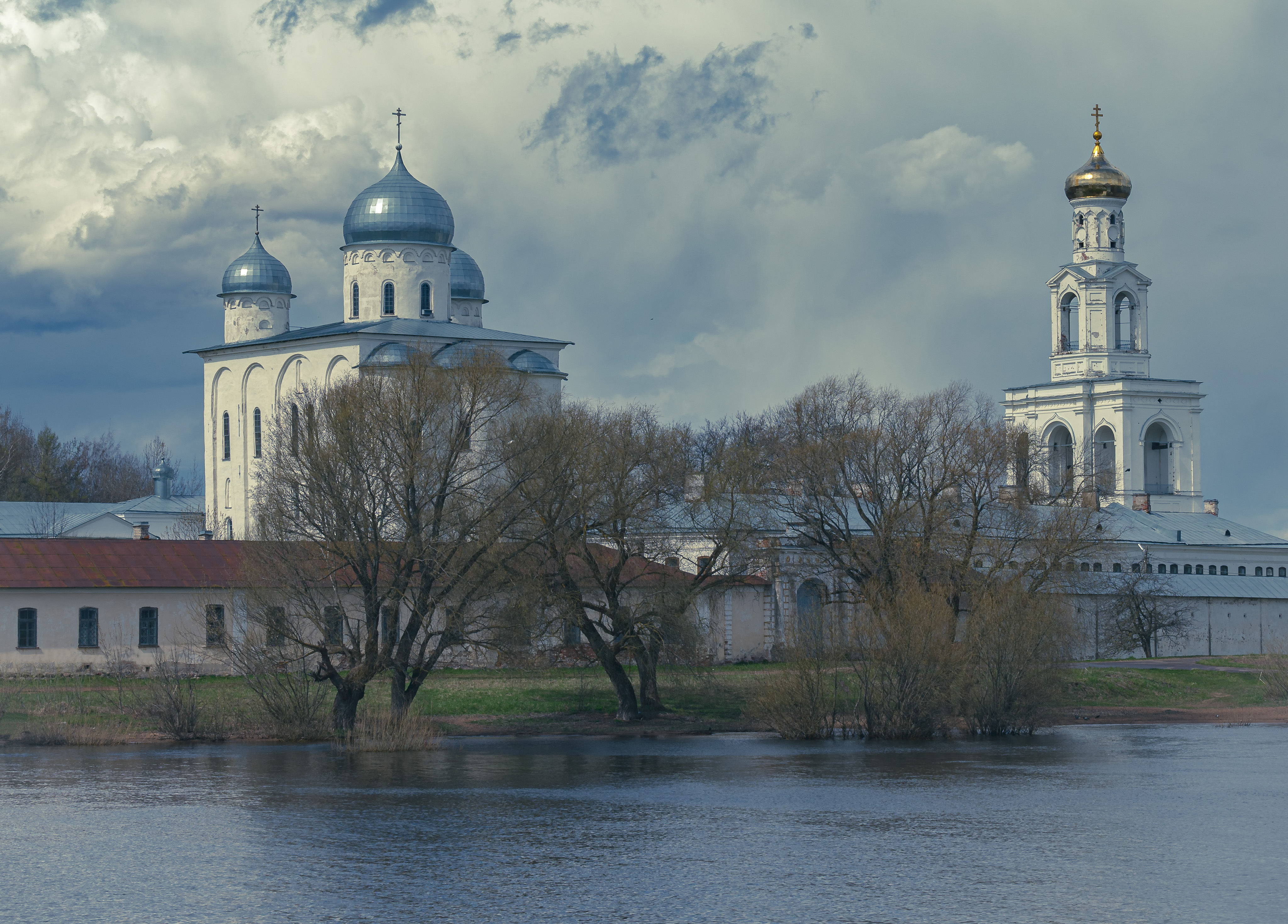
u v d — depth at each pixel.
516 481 86.94
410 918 42.84
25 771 71.38
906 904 44.28
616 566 93.81
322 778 69.50
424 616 85.25
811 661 89.69
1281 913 43.31
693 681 99.06
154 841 53.50
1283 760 77.94
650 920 42.62
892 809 60.78
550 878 47.53
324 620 84.94
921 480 105.00
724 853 51.62
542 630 89.94
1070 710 106.44
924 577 100.69
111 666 100.81
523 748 83.31
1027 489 109.38
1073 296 195.00
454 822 57.47
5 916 43.19
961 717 90.81
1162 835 55.06
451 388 86.38
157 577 105.50
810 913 43.25
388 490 83.81
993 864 49.78
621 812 59.91
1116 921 42.41
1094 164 193.88
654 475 92.12
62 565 104.38
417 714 91.94
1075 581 108.69
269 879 47.47
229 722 86.94
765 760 77.38
